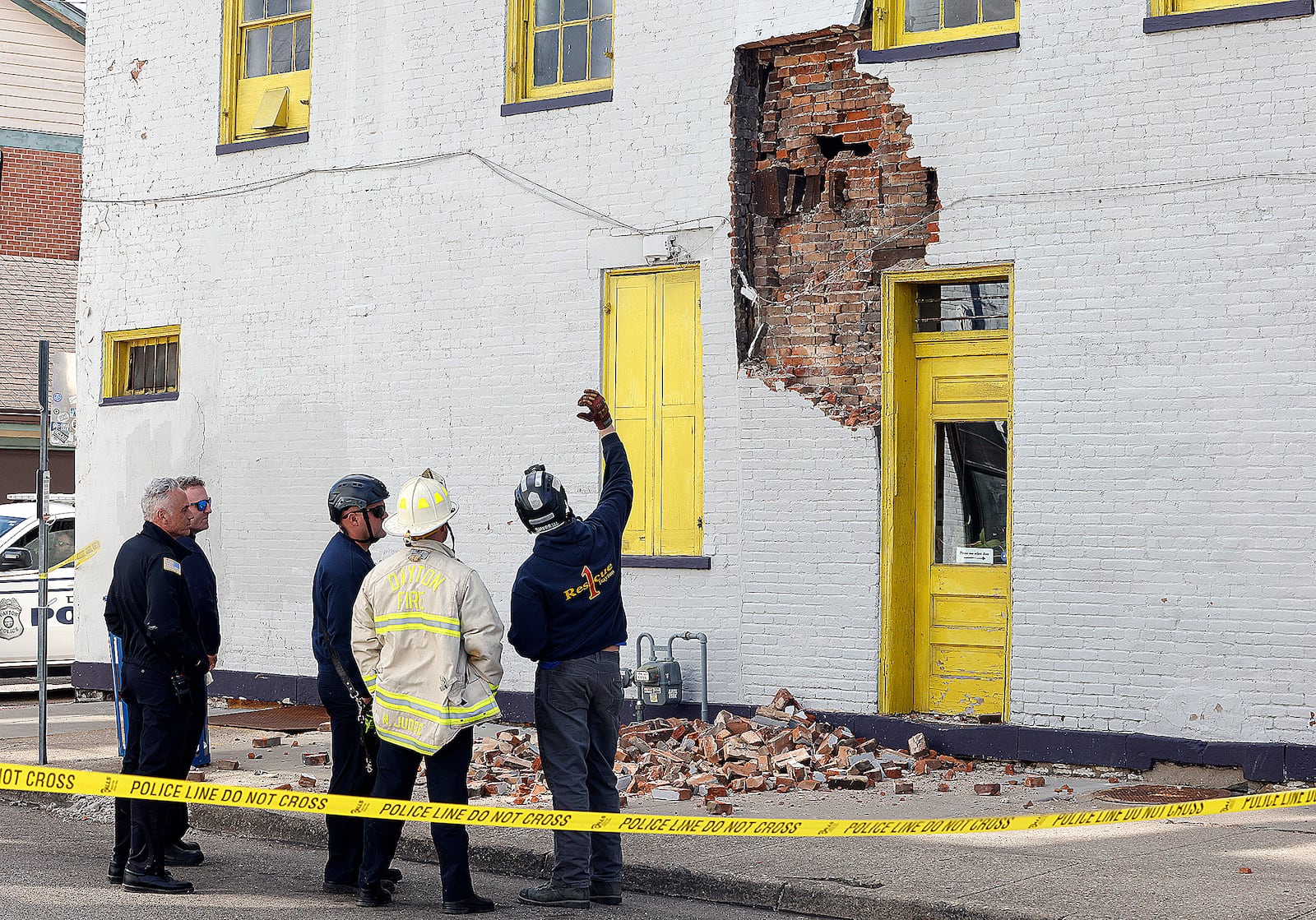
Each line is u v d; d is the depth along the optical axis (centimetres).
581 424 1259
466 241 1325
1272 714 956
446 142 1339
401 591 709
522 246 1293
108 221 1579
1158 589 995
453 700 702
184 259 1516
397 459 1363
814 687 1131
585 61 1289
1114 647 1009
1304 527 952
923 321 1130
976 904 682
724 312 1181
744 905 743
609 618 740
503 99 1310
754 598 1159
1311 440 952
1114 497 1012
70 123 2805
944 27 1107
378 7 1388
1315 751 939
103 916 698
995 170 1062
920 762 1034
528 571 721
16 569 1650
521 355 1292
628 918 712
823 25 1133
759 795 972
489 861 827
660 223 1216
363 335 1388
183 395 1510
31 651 1638
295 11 1465
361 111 1394
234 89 1504
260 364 1457
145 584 759
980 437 1107
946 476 1122
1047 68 1043
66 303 2677
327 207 1415
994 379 1098
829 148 1163
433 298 1344
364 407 1384
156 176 1541
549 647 724
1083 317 1025
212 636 888
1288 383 959
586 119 1257
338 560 761
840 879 737
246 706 1445
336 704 762
